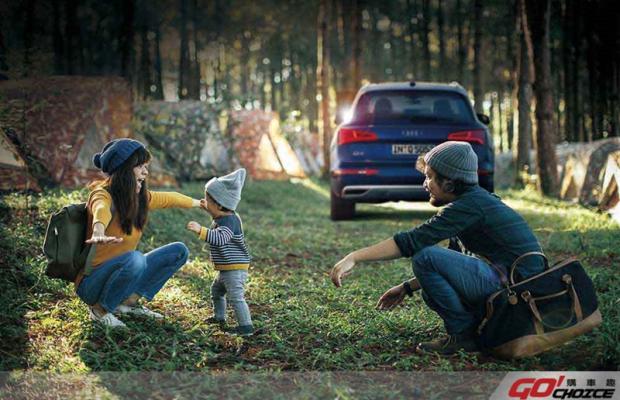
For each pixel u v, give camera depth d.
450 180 4.13
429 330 4.77
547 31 14.05
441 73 25.72
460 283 4.06
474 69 20.17
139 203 4.50
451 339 4.21
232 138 15.74
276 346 4.42
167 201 4.65
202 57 27.25
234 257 4.66
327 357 4.15
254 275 6.80
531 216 10.96
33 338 4.41
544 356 4.14
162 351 4.25
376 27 32.12
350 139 10.58
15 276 5.42
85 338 4.32
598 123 20.64
